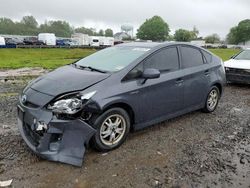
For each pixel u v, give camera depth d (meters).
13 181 3.38
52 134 3.71
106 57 5.11
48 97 3.86
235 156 4.32
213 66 6.25
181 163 4.01
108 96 4.04
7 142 4.39
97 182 3.45
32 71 15.52
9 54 35.62
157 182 3.51
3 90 8.66
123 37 111.19
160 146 4.53
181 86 5.31
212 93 6.39
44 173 3.58
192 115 6.25
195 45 5.98
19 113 4.32
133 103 4.42
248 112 6.77
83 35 65.38
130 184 3.45
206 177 3.68
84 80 4.14
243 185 3.53
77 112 3.74
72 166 3.76
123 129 4.40
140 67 4.63
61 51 45.19
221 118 6.15
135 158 4.09
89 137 3.82
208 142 4.80
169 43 5.35
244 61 10.41
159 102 4.91
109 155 4.14
